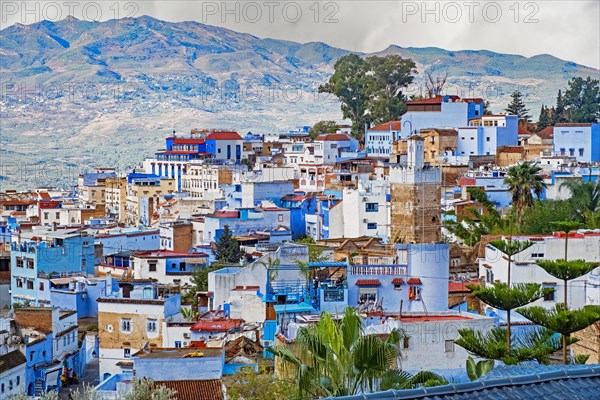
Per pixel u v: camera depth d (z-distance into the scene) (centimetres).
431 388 4809
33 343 14162
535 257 14100
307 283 14138
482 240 18400
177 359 11169
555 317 9325
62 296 18000
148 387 10125
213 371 11188
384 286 13888
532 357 9469
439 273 14012
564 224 12681
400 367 9650
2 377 13100
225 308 14462
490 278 14638
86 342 16162
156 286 17325
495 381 4881
